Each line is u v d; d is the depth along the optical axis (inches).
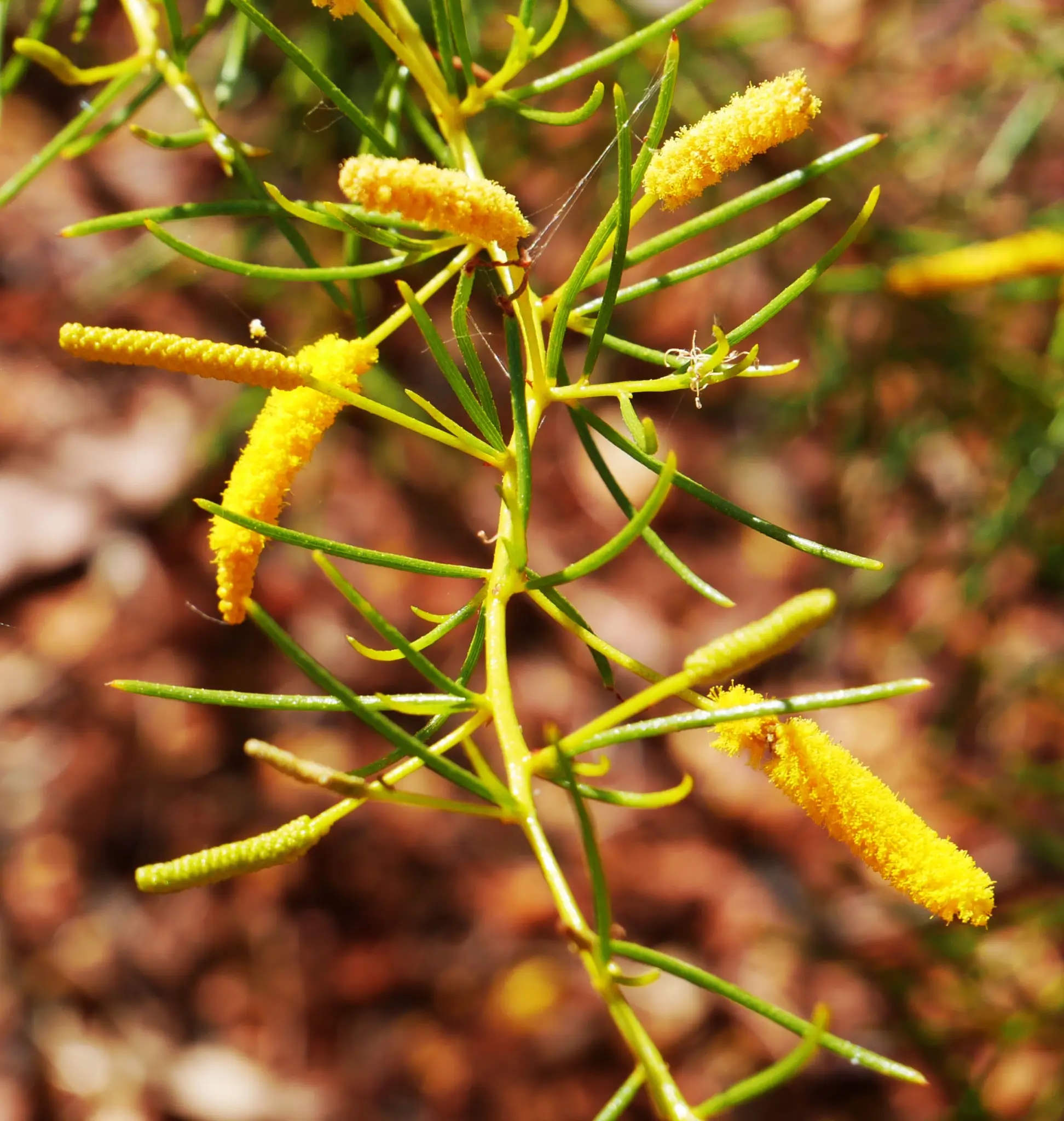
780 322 19.3
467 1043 20.0
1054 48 14.3
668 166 5.9
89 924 19.9
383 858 20.9
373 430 20.5
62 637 20.9
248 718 21.0
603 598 22.0
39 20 8.1
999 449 15.6
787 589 22.1
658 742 22.1
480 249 6.0
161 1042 19.4
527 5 6.5
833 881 20.9
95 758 20.5
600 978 5.5
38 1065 18.8
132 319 20.5
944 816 20.0
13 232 21.9
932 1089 18.9
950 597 20.1
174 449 22.0
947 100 16.8
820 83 17.0
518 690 21.4
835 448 18.2
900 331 15.0
